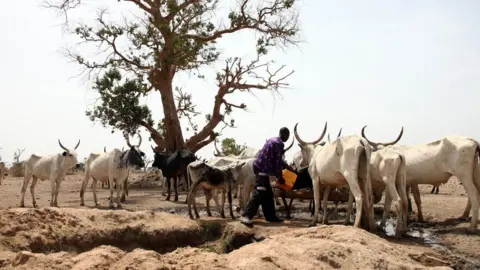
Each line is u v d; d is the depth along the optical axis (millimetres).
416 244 9414
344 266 6996
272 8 25938
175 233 10750
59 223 9992
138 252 7285
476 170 10930
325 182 11023
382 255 7418
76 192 20969
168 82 26078
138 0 25094
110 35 25531
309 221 12383
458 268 7938
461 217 12250
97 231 10195
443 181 11422
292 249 7406
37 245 9125
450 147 10867
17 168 30859
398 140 13234
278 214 14211
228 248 10258
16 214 9648
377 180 10961
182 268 6715
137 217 11117
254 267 6500
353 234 8234
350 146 10039
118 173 14859
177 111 28922
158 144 26891
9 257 7484
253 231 10531
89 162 15680
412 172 11633
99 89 25750
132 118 26047
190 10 26188
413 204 15344
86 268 6523
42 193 20156
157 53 25031
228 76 26547
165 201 17656
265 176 10797
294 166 14945
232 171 12516
